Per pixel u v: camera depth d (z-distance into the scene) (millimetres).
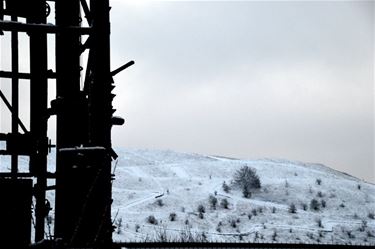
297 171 92812
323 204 65062
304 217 57062
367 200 69625
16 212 5746
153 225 49938
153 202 64062
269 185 77500
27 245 5668
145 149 117312
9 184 5781
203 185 79125
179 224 52250
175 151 116312
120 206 61125
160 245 11961
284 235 47219
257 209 61312
